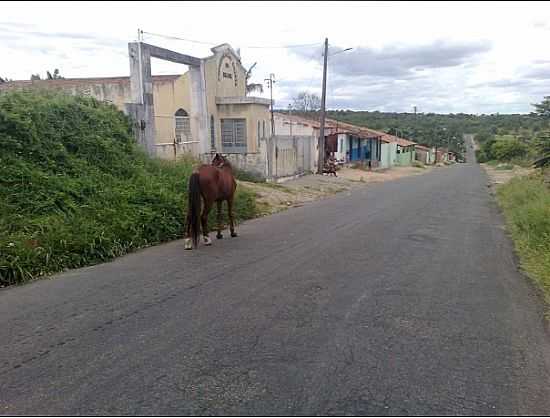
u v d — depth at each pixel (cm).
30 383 371
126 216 897
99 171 1073
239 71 2392
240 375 386
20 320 502
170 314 520
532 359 429
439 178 3303
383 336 469
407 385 375
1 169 861
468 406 347
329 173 2892
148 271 699
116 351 428
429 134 10125
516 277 706
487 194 2106
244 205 1271
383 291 614
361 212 1377
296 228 1084
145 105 1499
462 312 544
